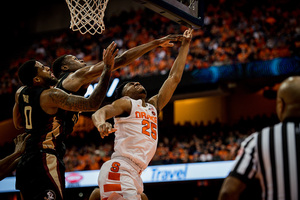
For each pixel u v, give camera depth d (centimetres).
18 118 325
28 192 287
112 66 280
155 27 1530
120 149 329
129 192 316
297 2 1366
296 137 194
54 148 301
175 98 1468
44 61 1591
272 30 1283
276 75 1141
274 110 1526
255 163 199
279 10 1359
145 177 1041
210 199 1088
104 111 315
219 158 1008
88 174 1088
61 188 295
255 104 1561
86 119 1541
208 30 1380
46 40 1697
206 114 1634
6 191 1129
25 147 299
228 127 1338
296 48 1182
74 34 1603
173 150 1191
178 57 389
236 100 1599
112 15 1680
